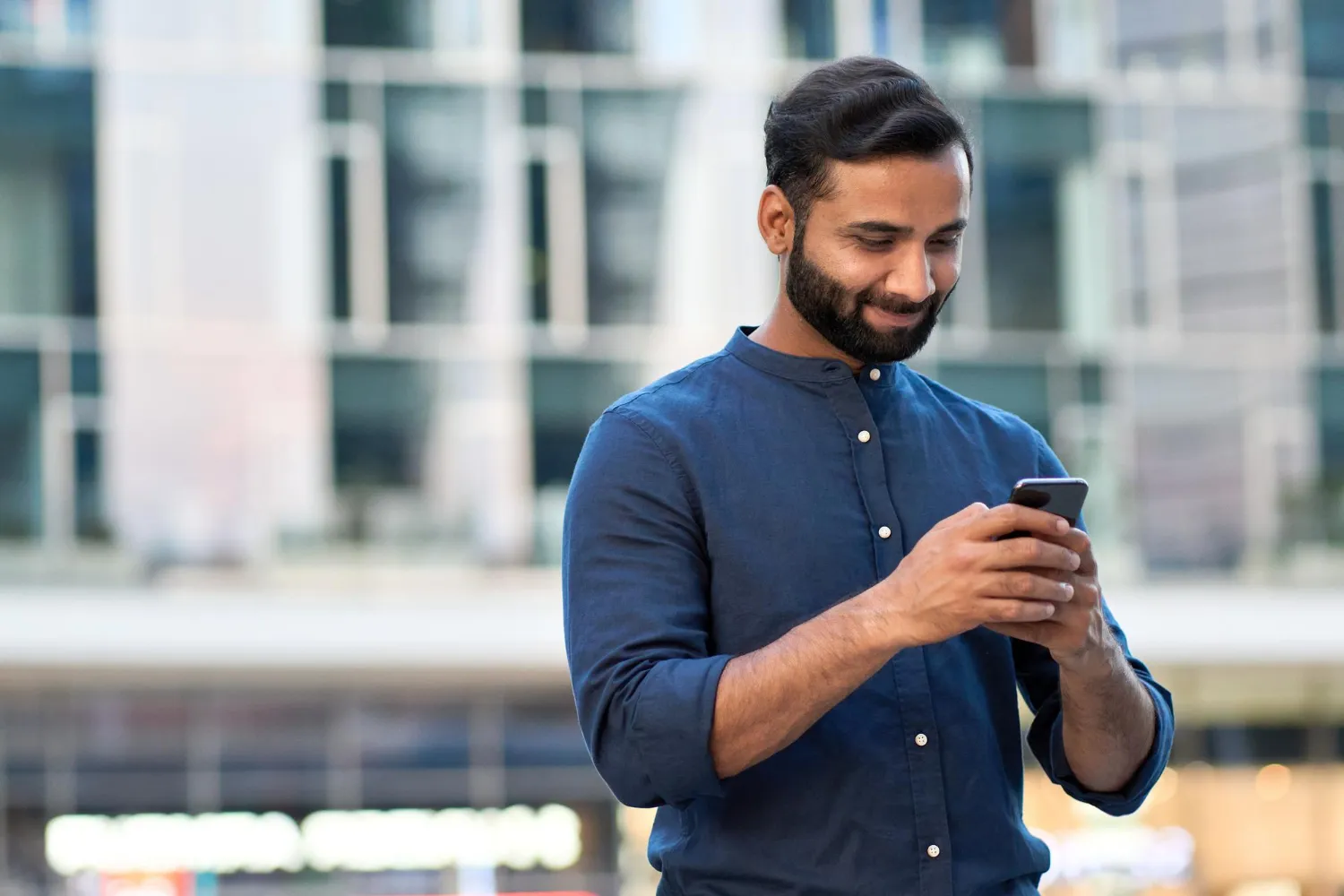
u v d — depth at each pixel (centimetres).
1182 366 1712
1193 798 1744
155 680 1625
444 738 1673
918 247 225
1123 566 1698
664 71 1661
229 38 1619
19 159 1591
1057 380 1700
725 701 214
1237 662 1702
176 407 1602
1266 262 1722
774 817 229
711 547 233
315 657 1608
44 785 1625
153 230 1603
